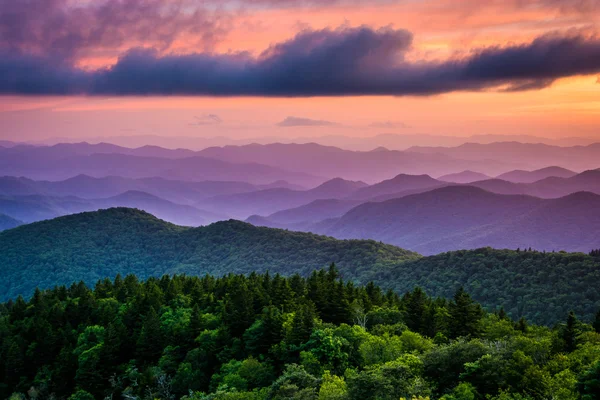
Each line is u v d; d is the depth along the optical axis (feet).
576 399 151.53
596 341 224.94
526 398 158.71
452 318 285.43
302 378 191.42
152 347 301.63
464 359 188.03
